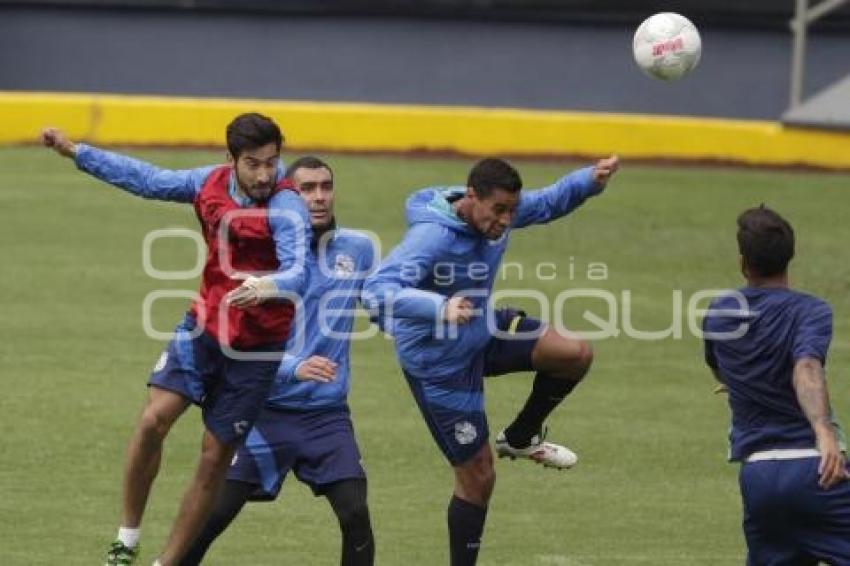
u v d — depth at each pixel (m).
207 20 110.44
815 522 31.73
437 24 110.00
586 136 95.44
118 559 35.16
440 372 36.66
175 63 110.88
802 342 31.44
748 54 110.19
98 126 94.88
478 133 95.44
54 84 111.31
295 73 110.50
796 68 98.81
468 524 37.53
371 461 49.28
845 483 31.36
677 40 38.88
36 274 71.69
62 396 55.38
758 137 95.44
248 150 33.94
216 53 110.56
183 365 34.62
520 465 49.41
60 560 39.75
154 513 44.00
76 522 42.84
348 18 110.00
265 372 34.56
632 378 59.16
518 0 109.12
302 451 36.16
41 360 59.75
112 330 64.00
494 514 44.62
